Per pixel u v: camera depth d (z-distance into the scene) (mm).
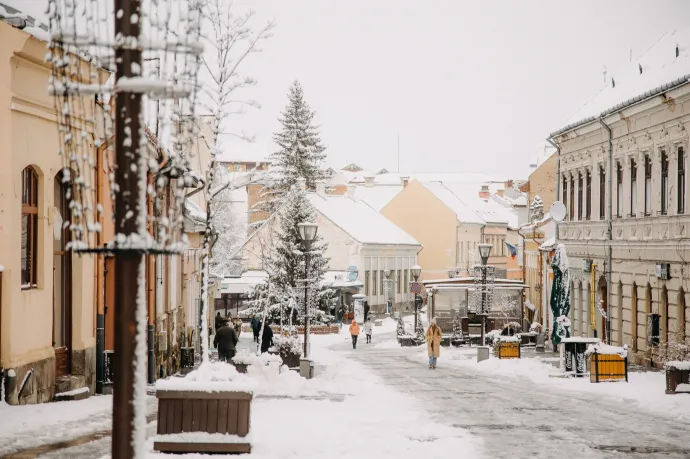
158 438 12680
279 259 69062
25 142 17797
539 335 47844
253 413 18297
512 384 28188
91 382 21797
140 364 7320
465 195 127938
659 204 34750
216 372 13109
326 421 16922
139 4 7285
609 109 38844
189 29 7418
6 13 16219
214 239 23734
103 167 21406
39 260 18844
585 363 30266
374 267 96312
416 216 112688
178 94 7391
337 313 81625
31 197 18594
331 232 93875
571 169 47469
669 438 15664
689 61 33688
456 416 18578
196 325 44094
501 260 126312
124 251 7273
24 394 17422
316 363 39500
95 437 13766
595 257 42719
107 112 7766
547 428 16812
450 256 111562
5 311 16859
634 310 37062
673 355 30234
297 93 107000
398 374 33594
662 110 34250
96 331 22234
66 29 7449
